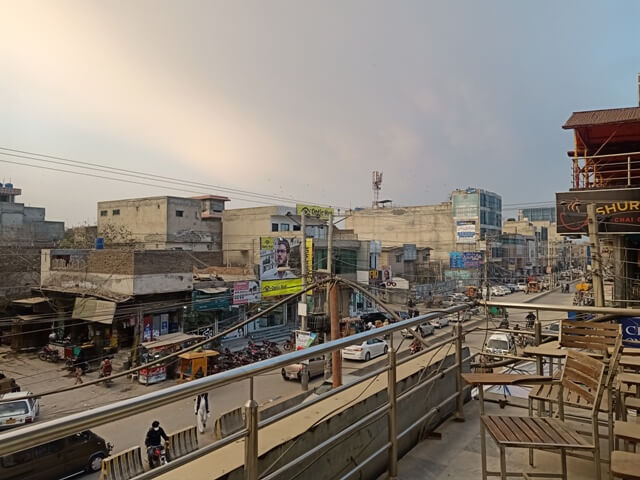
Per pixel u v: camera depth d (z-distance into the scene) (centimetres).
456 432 392
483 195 5931
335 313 1198
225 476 208
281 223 4125
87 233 4362
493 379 306
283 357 215
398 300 3928
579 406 310
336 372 1195
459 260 4909
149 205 4050
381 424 332
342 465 289
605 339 385
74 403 1623
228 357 2173
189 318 2389
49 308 2511
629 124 1280
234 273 2991
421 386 357
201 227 4203
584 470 314
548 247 7844
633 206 1145
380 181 6969
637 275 1362
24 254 2766
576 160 1278
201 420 1400
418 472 319
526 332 502
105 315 2070
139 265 2147
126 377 1927
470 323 2692
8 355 2325
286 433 256
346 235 4494
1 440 120
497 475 270
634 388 385
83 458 1089
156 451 1044
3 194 4375
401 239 6412
